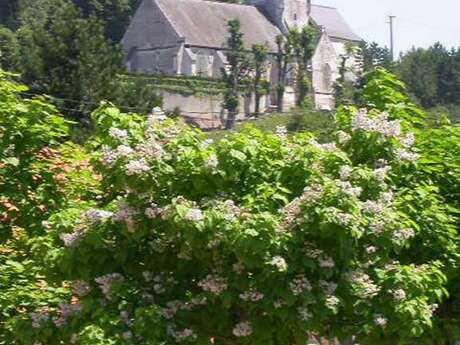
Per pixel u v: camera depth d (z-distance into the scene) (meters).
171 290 11.45
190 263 11.51
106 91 51.84
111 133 11.31
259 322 11.20
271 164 11.50
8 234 13.61
